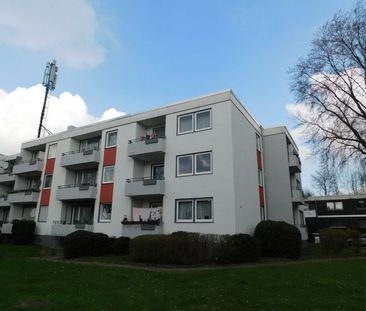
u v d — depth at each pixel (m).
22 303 7.86
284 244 19.39
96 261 17.42
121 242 20.91
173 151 22.97
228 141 20.83
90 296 8.62
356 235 22.16
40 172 34.31
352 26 23.88
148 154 23.95
